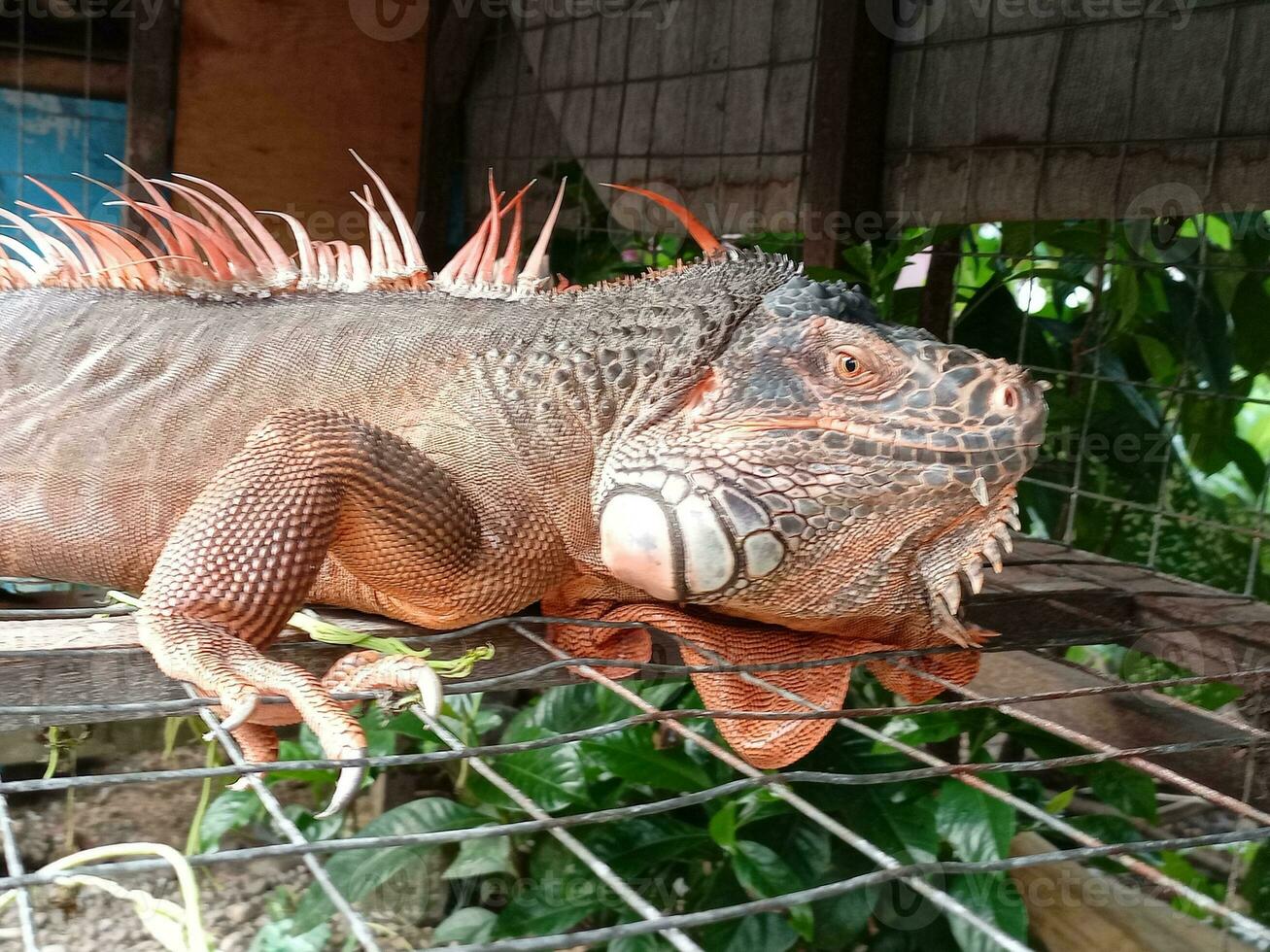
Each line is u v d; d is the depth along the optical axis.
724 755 0.23
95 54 0.75
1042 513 0.61
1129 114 0.48
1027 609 0.41
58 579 0.40
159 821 0.62
